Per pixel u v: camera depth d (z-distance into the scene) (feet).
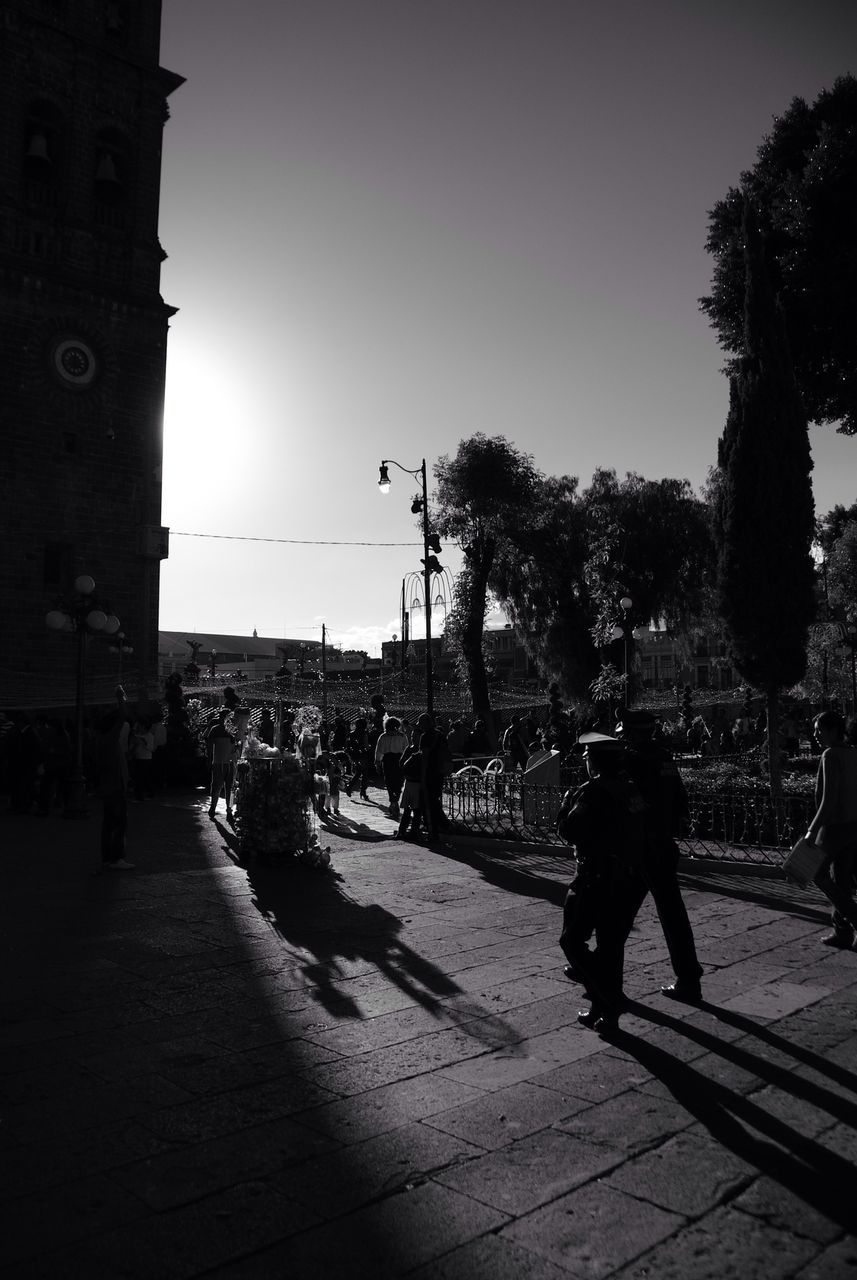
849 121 68.28
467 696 112.27
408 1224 10.07
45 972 20.51
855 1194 10.73
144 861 36.58
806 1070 14.56
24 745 55.11
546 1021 17.02
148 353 95.81
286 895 29.43
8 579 84.99
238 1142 12.10
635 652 99.81
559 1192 10.77
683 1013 17.35
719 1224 10.07
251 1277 9.11
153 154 98.53
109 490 92.02
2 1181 11.03
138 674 90.99
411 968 20.71
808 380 70.79
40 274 88.79
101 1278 9.05
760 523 42.73
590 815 16.89
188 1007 17.99
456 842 41.50
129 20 99.04
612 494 112.78
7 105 89.10
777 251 69.05
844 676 128.98
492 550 100.07
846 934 22.06
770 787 42.63
